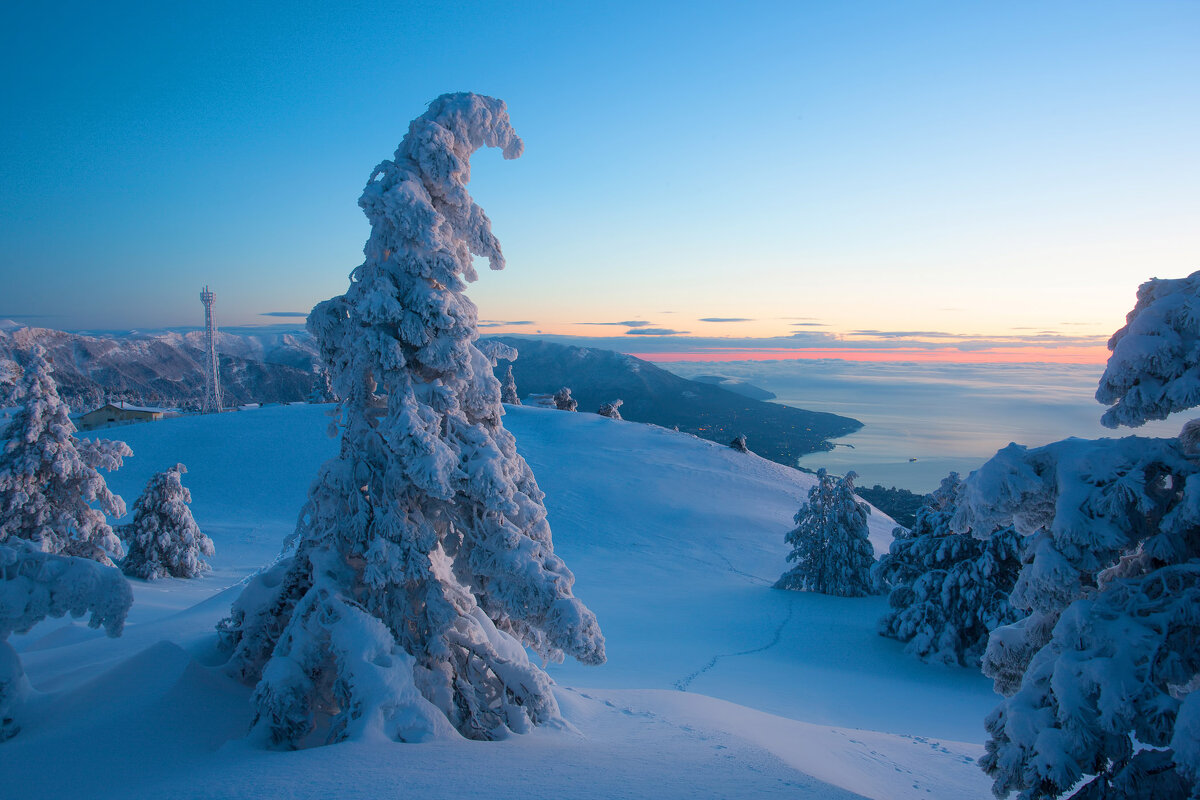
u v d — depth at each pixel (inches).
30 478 987.3
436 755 268.7
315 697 337.4
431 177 373.1
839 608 1256.8
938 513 957.8
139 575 1242.0
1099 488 269.7
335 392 385.4
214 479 2379.4
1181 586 262.5
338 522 356.5
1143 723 234.4
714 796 242.1
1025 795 247.0
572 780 248.4
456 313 365.1
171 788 223.9
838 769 383.6
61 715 294.8
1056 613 295.9
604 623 1068.5
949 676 863.7
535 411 3449.8
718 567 1696.6
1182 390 261.3
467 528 366.9
